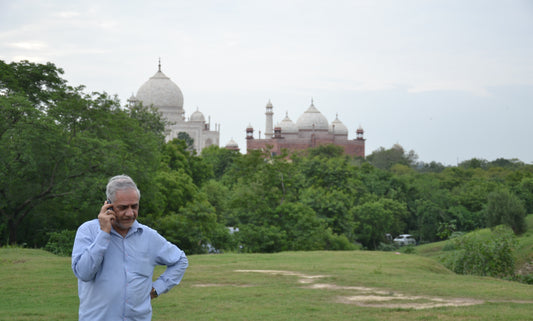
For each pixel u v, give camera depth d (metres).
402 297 14.23
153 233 5.77
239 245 42.53
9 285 15.45
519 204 58.97
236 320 11.47
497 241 26.34
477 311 12.23
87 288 5.44
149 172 39.66
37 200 34.03
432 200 90.12
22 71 41.38
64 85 43.41
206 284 16.38
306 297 14.11
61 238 32.62
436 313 11.98
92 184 33.50
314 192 55.59
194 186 55.66
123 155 36.19
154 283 5.83
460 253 26.59
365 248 64.50
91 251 5.25
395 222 81.62
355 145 171.50
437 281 17.67
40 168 33.94
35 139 31.75
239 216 43.28
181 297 14.00
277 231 40.66
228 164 113.88
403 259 24.88
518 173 111.62
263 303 13.30
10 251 25.33
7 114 32.09
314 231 41.44
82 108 36.03
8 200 33.62
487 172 136.50
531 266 37.94
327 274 18.73
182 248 40.16
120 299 5.42
